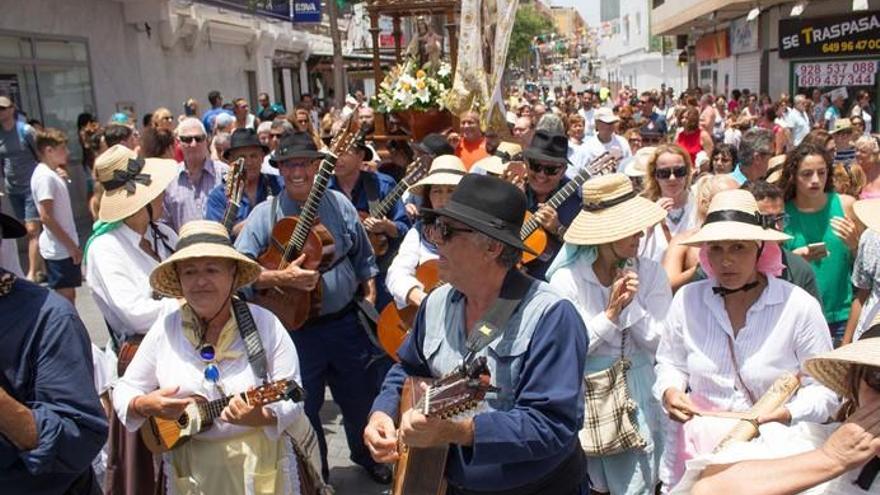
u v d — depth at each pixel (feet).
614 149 32.42
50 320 8.29
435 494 8.18
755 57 84.89
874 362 6.01
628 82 196.65
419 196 18.39
